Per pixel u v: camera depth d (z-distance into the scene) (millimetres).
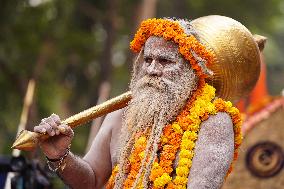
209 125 6543
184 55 6605
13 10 30703
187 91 6641
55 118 6562
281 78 63219
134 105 6711
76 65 36562
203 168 6402
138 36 6832
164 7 40312
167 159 6520
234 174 12461
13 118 31266
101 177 7176
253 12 40781
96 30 36688
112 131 7168
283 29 64250
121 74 40781
